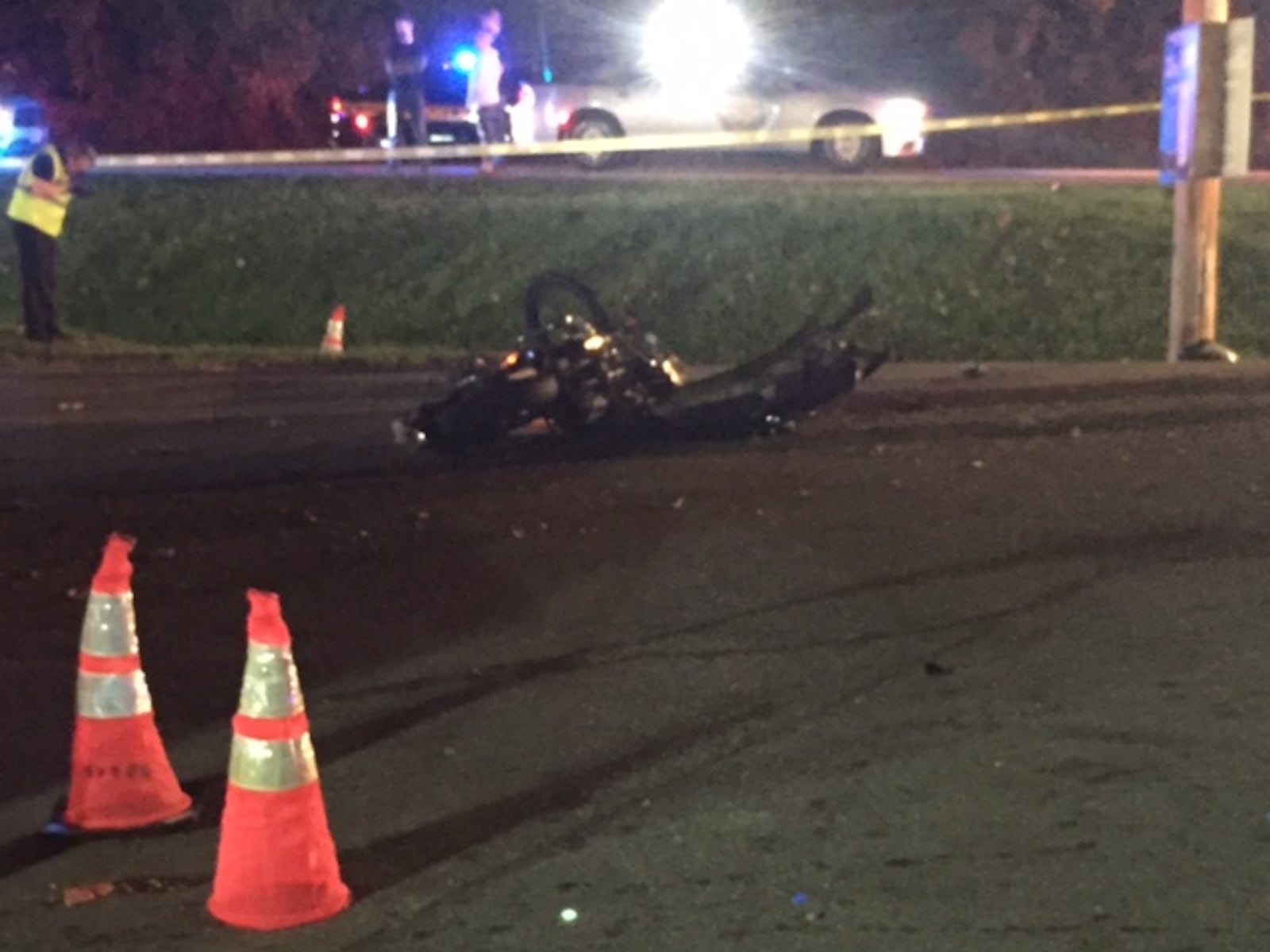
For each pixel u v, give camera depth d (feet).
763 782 18.97
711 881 16.53
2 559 30.22
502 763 19.86
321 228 74.28
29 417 46.39
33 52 109.81
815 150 88.28
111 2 109.81
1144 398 43.83
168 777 18.69
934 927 15.34
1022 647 23.39
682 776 19.26
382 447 40.04
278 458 39.27
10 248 75.41
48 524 32.89
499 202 74.74
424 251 72.54
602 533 30.60
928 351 64.49
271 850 15.83
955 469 35.27
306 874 15.90
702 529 30.60
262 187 79.41
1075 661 22.70
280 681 15.94
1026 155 115.34
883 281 68.28
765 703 21.56
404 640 24.82
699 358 65.31
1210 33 48.67
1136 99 116.06
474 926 15.74
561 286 39.78
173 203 76.95
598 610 25.91
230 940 15.57
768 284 68.59
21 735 21.42
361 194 78.02
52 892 16.76
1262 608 24.73
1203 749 19.44
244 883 15.85
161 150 111.34
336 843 17.75
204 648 24.73
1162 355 63.77
